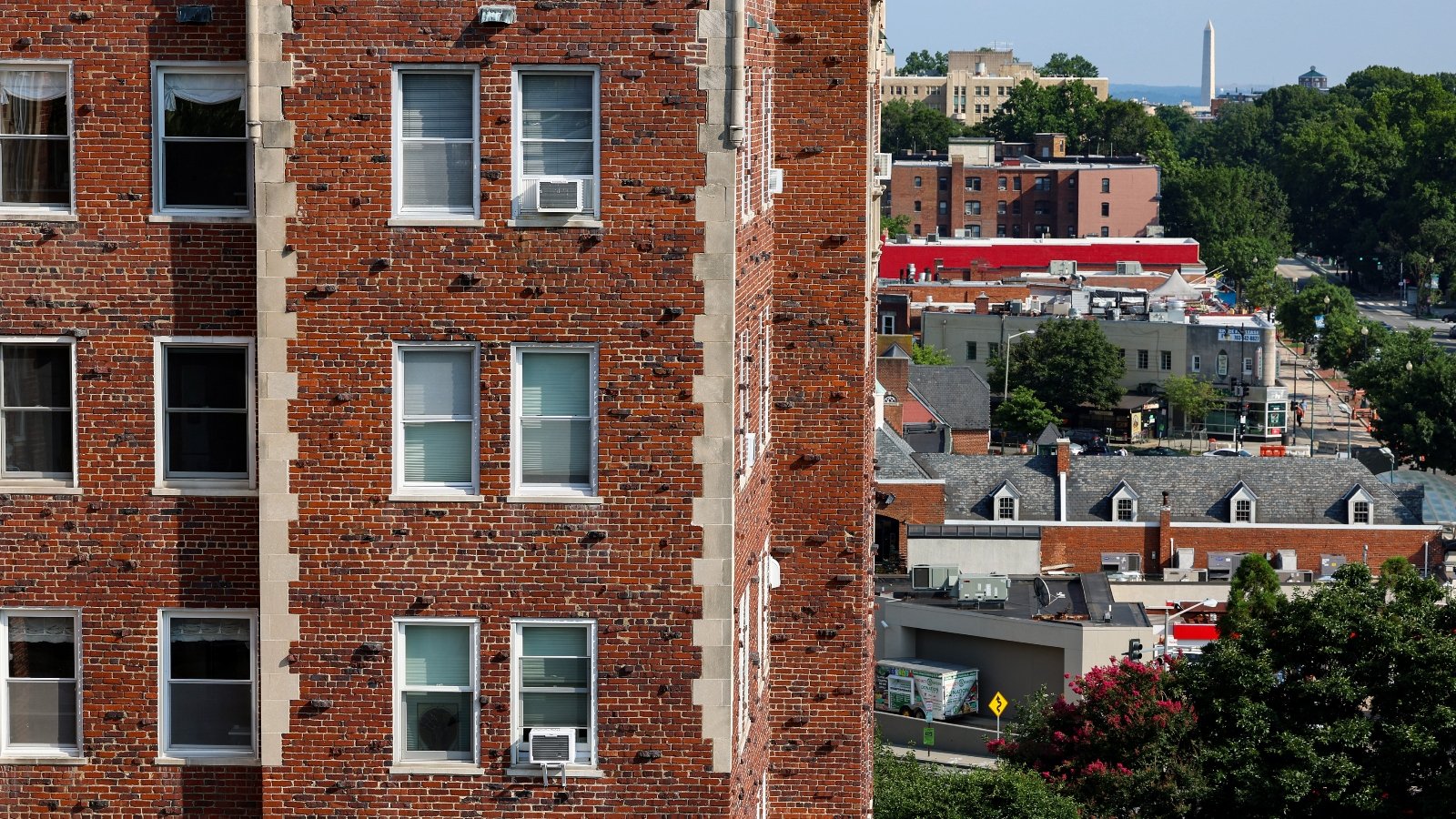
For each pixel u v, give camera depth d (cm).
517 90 2662
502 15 2628
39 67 2756
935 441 17175
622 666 2739
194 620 2847
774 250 3625
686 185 2662
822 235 3619
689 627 2731
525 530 2725
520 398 2720
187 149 2773
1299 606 6631
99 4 2736
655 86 2650
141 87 2748
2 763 2848
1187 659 7325
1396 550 14412
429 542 2731
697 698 2742
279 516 2728
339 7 2652
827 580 3697
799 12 3578
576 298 2688
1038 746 7206
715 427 2698
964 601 11425
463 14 2645
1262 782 6162
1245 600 10438
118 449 2805
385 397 2708
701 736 2748
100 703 2847
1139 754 6744
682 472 2709
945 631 11325
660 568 2725
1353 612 6494
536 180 2673
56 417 2822
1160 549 14325
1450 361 19588
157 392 2797
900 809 5988
